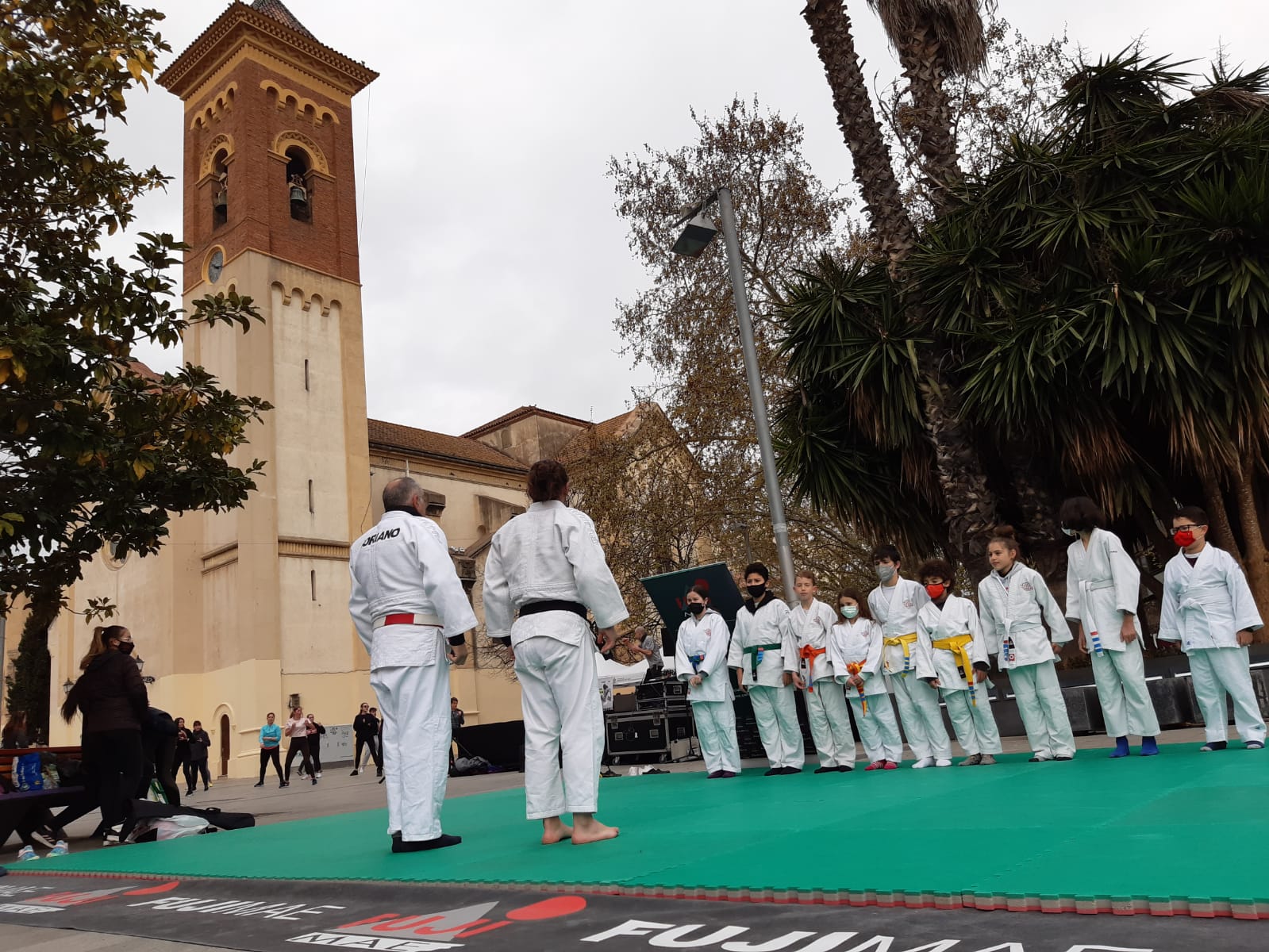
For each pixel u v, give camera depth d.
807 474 11.96
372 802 10.52
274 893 4.05
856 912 2.76
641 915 2.96
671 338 21.09
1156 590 11.28
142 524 9.14
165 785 9.98
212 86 36.12
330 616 31.95
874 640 8.00
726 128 20.52
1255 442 9.34
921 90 11.66
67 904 4.39
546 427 47.38
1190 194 9.30
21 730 11.06
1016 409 9.66
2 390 7.55
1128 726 6.73
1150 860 2.99
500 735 18.89
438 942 2.83
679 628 8.88
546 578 4.92
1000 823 4.05
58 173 8.52
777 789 6.77
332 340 34.81
